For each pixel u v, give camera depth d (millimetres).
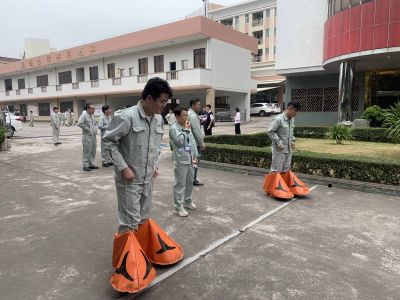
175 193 4598
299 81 18609
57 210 4785
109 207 4941
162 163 8750
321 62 16391
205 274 3021
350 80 14180
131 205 2918
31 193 5707
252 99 39469
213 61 22922
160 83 2770
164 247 3174
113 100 29609
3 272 3016
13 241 3699
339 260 3311
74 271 3055
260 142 12125
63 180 6734
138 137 2852
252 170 7355
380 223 4340
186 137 4523
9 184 6371
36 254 3385
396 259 3348
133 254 2760
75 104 32219
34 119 37656
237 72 25625
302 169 6949
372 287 2832
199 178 7000
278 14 17562
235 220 4422
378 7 12219
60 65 32969
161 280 2914
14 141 14367
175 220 4395
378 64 14852
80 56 29297
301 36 16906
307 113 18422
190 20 21781
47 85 34625
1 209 4828
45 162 8961
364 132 12773
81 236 3857
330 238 3848
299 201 5324
